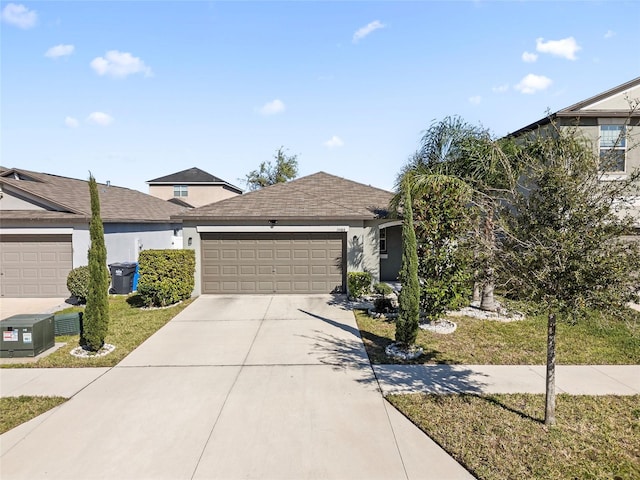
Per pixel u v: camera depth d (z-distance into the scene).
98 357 8.17
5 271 14.60
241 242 14.26
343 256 14.38
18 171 16.61
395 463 4.61
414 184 10.01
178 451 4.87
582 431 5.21
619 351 8.30
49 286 14.61
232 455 4.78
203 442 5.05
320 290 14.39
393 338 9.39
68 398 6.32
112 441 5.09
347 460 4.67
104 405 6.08
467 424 5.41
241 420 5.60
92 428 5.41
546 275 4.56
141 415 5.76
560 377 7.02
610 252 4.41
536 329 9.95
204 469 4.52
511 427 5.32
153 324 10.62
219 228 14.10
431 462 4.63
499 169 10.23
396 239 17.16
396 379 7.00
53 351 8.57
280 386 6.74
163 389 6.65
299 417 5.68
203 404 6.09
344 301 13.34
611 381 6.83
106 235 15.69
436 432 5.21
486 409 5.84
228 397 6.33
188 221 14.11
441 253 9.62
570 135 5.46
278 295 14.23
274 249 14.30
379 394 6.41
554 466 4.50
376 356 8.20
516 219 5.25
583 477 4.33
